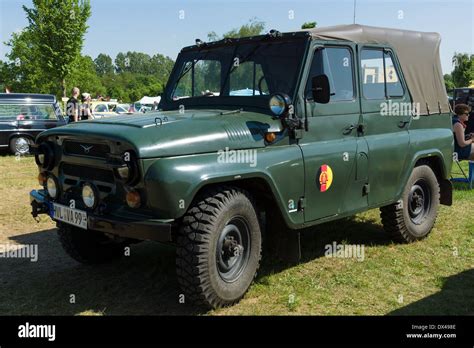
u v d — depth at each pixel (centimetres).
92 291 445
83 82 2311
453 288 447
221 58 496
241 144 397
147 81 8400
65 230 480
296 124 430
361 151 488
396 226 556
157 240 348
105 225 374
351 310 404
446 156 605
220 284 383
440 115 607
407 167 548
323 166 450
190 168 362
